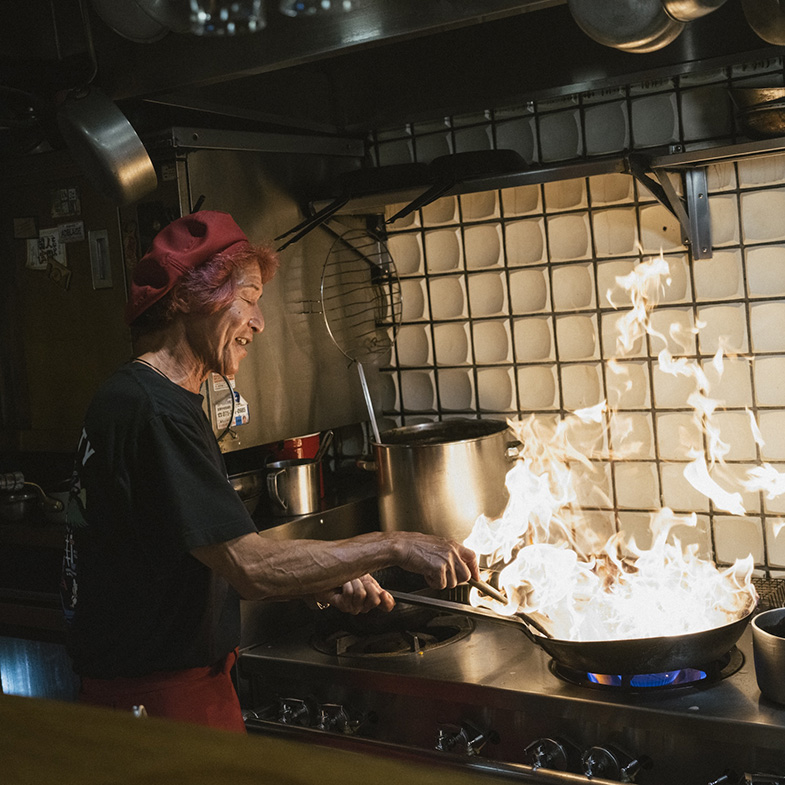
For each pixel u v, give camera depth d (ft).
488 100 7.20
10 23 6.59
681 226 6.34
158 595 4.64
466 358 7.60
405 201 6.84
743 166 6.28
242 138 6.77
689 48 6.40
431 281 7.66
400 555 4.97
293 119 7.52
